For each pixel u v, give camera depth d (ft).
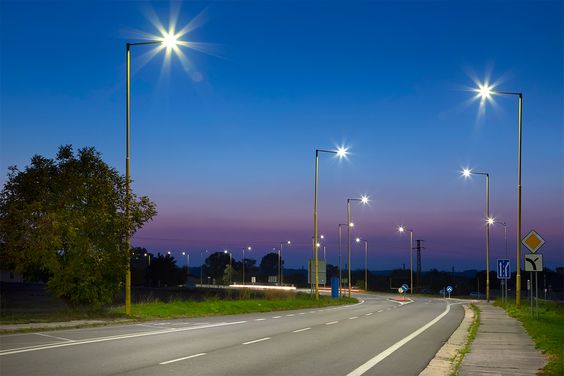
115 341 62.59
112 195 93.40
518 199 126.21
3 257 89.45
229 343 62.85
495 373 42.01
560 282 489.67
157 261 444.14
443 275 553.23
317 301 182.29
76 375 40.96
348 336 73.15
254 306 137.90
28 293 247.09
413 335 75.36
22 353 51.93
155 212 96.17
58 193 92.12
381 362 49.80
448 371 45.09
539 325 81.46
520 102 121.90
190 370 44.01
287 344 62.85
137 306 107.55
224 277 540.93
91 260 91.09
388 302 218.38
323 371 44.50
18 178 92.12
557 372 40.68
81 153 95.66
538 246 92.79
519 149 123.75
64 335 67.62
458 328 87.40
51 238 86.84
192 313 109.91
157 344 60.70
